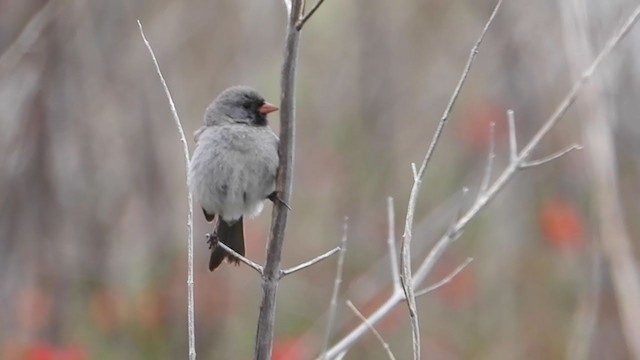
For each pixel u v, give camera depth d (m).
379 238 16.22
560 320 14.66
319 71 17.94
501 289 15.30
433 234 15.32
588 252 14.05
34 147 14.77
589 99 9.94
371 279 14.81
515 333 14.76
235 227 8.85
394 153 17.28
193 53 16.92
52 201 15.05
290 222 16.89
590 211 13.79
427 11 17.58
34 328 14.54
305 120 17.77
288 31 7.00
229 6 17.00
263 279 7.11
